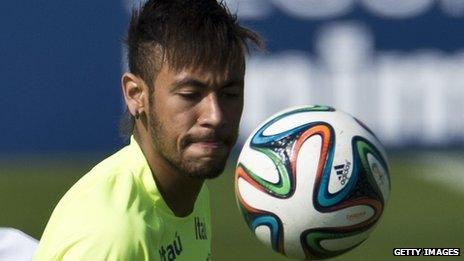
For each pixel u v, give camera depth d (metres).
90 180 14.48
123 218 13.59
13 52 60.16
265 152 17.73
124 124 15.79
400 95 59.88
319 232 17.55
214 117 14.09
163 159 14.81
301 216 17.42
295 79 59.78
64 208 13.95
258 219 17.88
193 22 14.41
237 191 18.36
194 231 16.25
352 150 17.48
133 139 15.32
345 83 59.97
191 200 15.65
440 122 60.03
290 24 59.78
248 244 43.66
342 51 59.91
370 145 17.67
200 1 14.72
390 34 59.97
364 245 43.66
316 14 60.03
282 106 59.69
